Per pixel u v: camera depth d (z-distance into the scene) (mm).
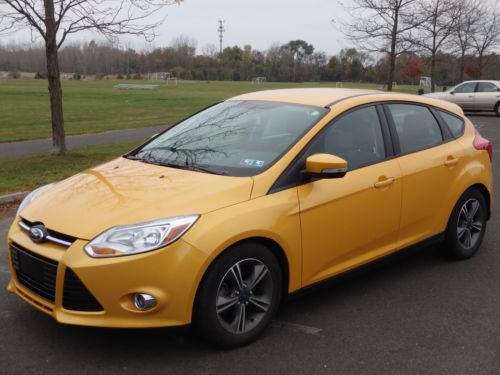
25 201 4020
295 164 3846
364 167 4258
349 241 4137
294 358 3457
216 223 3324
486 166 5402
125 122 20391
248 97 4969
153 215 3289
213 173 3809
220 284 3379
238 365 3361
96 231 3236
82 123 19828
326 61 94312
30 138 15062
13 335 3719
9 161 10680
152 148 4570
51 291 3354
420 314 4129
